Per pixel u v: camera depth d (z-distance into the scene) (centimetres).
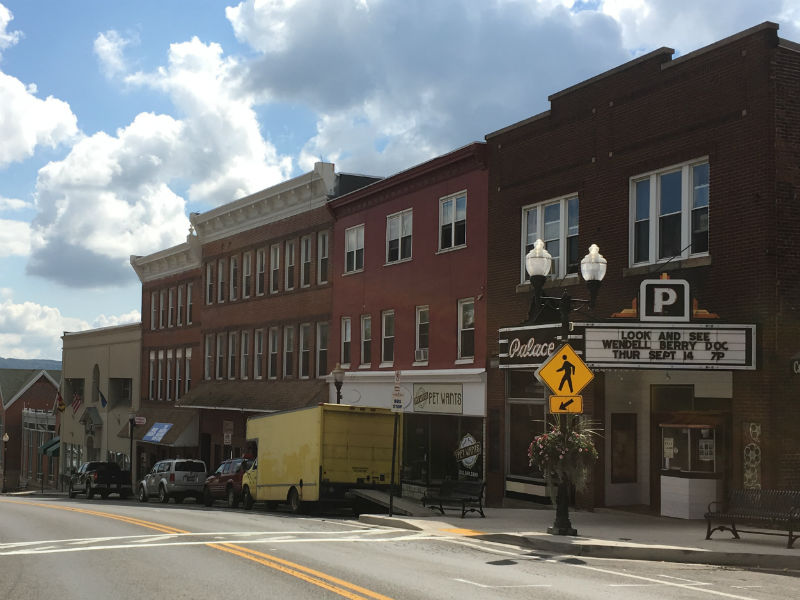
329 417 2619
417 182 3244
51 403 8681
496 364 2714
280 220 4344
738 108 1980
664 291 1939
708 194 2050
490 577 1277
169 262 5562
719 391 2083
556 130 2538
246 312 4641
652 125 2205
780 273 1905
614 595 1126
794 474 1889
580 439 1756
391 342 3419
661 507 2091
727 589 1190
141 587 1186
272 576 1269
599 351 1927
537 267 1812
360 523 2242
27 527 2180
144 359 5859
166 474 3941
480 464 2822
